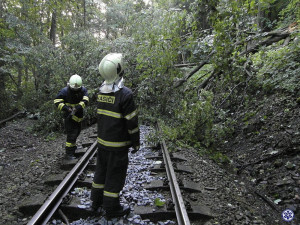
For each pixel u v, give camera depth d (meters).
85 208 3.11
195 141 6.39
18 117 10.59
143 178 4.16
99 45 9.34
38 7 12.09
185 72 7.56
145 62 6.19
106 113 2.86
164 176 4.24
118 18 15.63
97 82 8.87
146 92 7.82
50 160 5.39
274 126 6.29
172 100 7.84
